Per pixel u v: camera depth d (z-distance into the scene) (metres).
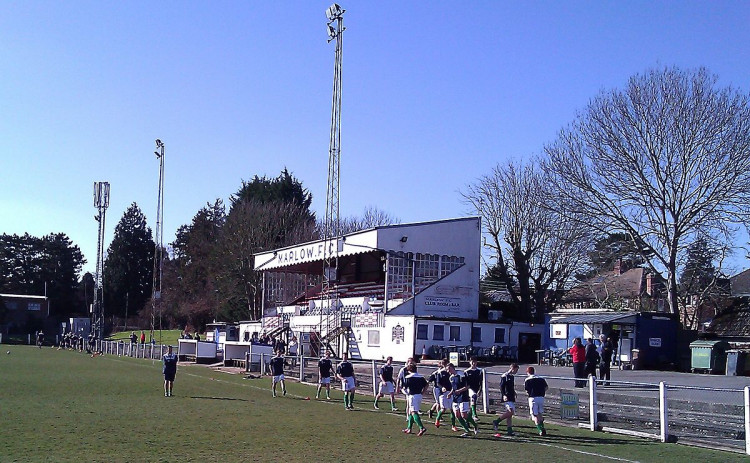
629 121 46.50
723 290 50.94
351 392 25.48
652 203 46.03
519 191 60.75
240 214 87.12
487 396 24.61
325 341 52.06
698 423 19.11
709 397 22.56
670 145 45.25
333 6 51.59
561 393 23.12
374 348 48.91
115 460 13.74
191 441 16.45
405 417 23.17
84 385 31.88
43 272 129.75
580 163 48.78
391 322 47.38
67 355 66.75
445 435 19.22
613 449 17.34
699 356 35.59
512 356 47.91
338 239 54.56
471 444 17.64
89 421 19.47
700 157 44.50
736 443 17.66
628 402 22.66
